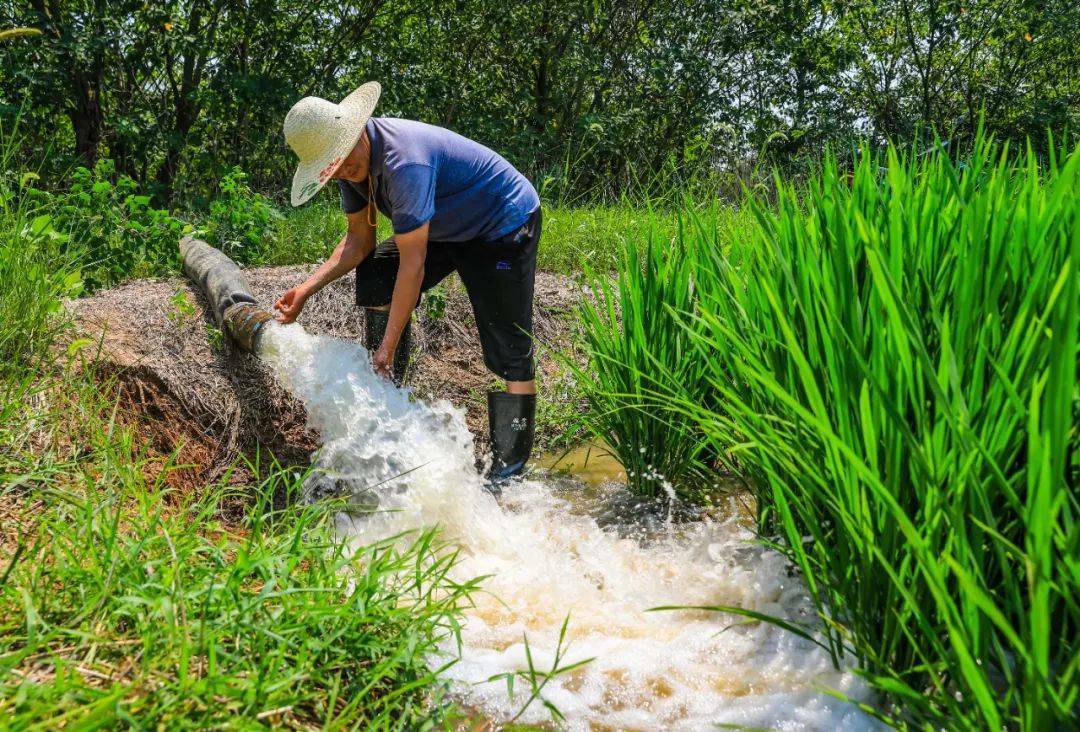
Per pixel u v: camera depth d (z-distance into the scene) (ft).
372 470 10.14
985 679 4.72
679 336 10.73
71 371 9.93
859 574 6.35
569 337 16.71
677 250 11.30
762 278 7.32
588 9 42.98
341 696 6.38
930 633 5.11
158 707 5.18
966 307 5.49
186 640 5.59
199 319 12.71
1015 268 6.03
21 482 7.73
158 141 30.68
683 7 45.60
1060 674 5.19
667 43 45.83
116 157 32.45
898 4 47.98
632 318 11.05
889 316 5.48
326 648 6.40
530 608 8.55
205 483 10.37
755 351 7.64
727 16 43.37
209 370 11.71
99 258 16.17
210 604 6.34
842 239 6.83
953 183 6.97
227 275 13.21
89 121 31.22
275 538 8.30
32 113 28.68
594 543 10.11
